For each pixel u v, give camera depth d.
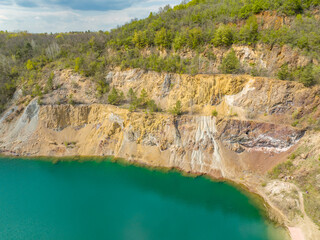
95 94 60.31
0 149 54.81
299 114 42.59
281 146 42.25
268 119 44.38
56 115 56.50
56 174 46.50
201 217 34.78
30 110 57.91
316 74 42.50
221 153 45.62
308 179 36.41
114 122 53.84
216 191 40.56
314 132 40.12
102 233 31.53
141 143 50.44
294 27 50.84
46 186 42.62
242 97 47.88
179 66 55.91
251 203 37.47
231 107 48.50
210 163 45.41
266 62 50.97
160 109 53.25
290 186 36.97
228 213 35.59
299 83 43.44
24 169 48.47
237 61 51.16
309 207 33.31
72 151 53.16
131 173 46.44
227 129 46.12
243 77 48.84
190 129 48.56
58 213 35.56
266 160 42.78
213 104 50.47
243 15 58.16
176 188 41.72
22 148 54.31
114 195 40.00
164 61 57.97
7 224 33.22
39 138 55.19
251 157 44.06
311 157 38.06
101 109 56.97
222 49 56.19
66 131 56.16
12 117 59.19
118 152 51.47
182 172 45.69
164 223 33.53
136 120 51.59
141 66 60.19
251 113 46.06
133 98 55.03
